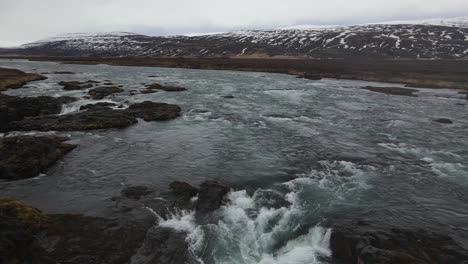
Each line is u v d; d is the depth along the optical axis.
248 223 13.09
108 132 25.80
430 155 21.84
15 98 30.62
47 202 14.20
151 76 68.25
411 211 14.27
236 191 15.75
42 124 26.33
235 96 44.25
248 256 11.27
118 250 10.88
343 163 19.95
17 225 10.70
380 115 34.47
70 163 19.09
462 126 30.16
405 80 65.31
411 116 34.38
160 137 24.81
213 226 12.74
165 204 14.02
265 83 59.84
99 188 15.78
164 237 11.80
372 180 17.55
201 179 17.08
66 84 47.59
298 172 18.36
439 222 13.35
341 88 55.12
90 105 34.00
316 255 11.41
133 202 14.20
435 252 10.98
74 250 10.66
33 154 18.23
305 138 25.19
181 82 58.62
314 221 13.31
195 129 27.30
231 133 26.20
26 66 88.25
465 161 20.75
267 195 15.43
